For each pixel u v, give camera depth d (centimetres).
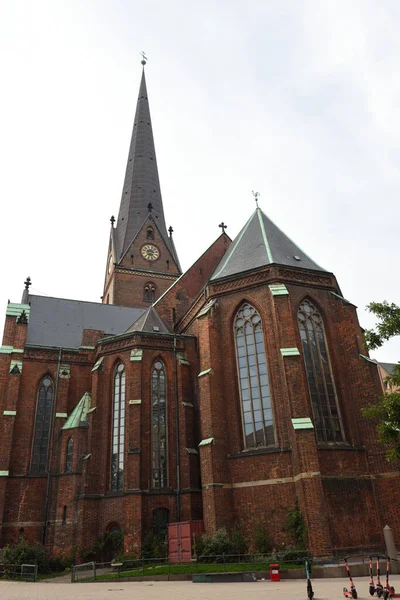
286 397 2994
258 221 4103
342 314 3438
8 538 3769
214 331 3462
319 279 3553
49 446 4222
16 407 4181
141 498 3312
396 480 2881
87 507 3450
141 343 3931
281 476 2889
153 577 2478
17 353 4391
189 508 3400
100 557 3325
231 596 1644
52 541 3625
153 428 3700
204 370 3388
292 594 1634
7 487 3931
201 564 2636
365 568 2205
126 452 3562
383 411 2239
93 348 4653
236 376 3341
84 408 4006
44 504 3956
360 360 3238
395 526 2795
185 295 4641
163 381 3900
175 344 3981
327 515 2664
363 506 2845
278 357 3169
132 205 7988
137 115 9112
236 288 3541
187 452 3591
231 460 3108
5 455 3928
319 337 3378
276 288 3325
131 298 7062
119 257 7456
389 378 2266
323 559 2489
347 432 3116
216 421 3183
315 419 3064
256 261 3669
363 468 2978
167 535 3181
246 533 2878
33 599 1717
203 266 4853
